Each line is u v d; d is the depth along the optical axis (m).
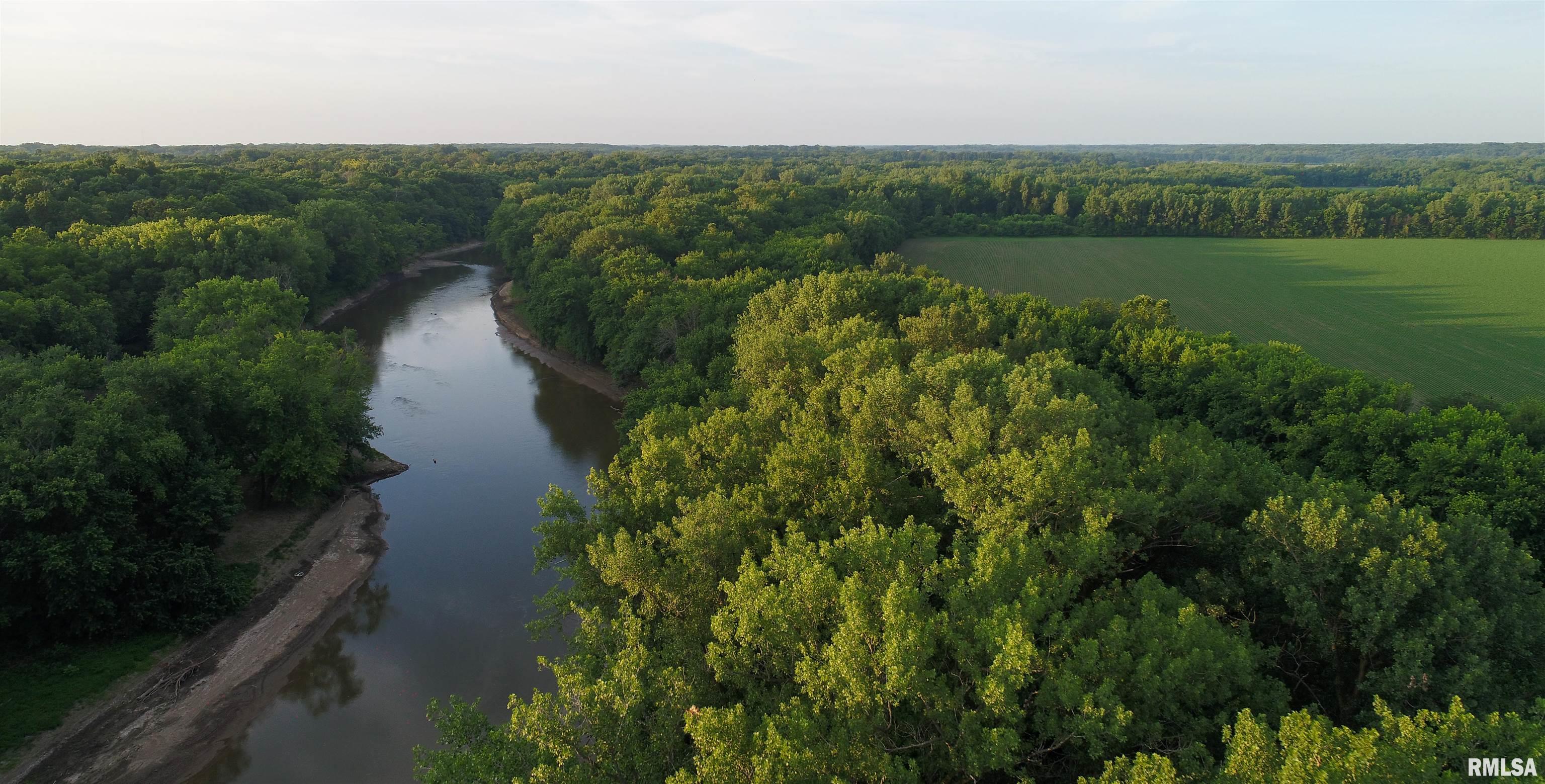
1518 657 27.28
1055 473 31.70
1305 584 29.06
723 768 20.34
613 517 40.28
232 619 47.75
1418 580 27.06
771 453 42.38
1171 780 18.50
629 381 92.00
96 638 43.59
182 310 77.31
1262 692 26.50
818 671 24.41
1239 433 59.09
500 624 49.22
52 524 41.62
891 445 43.50
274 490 57.97
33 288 76.00
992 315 75.88
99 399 47.41
